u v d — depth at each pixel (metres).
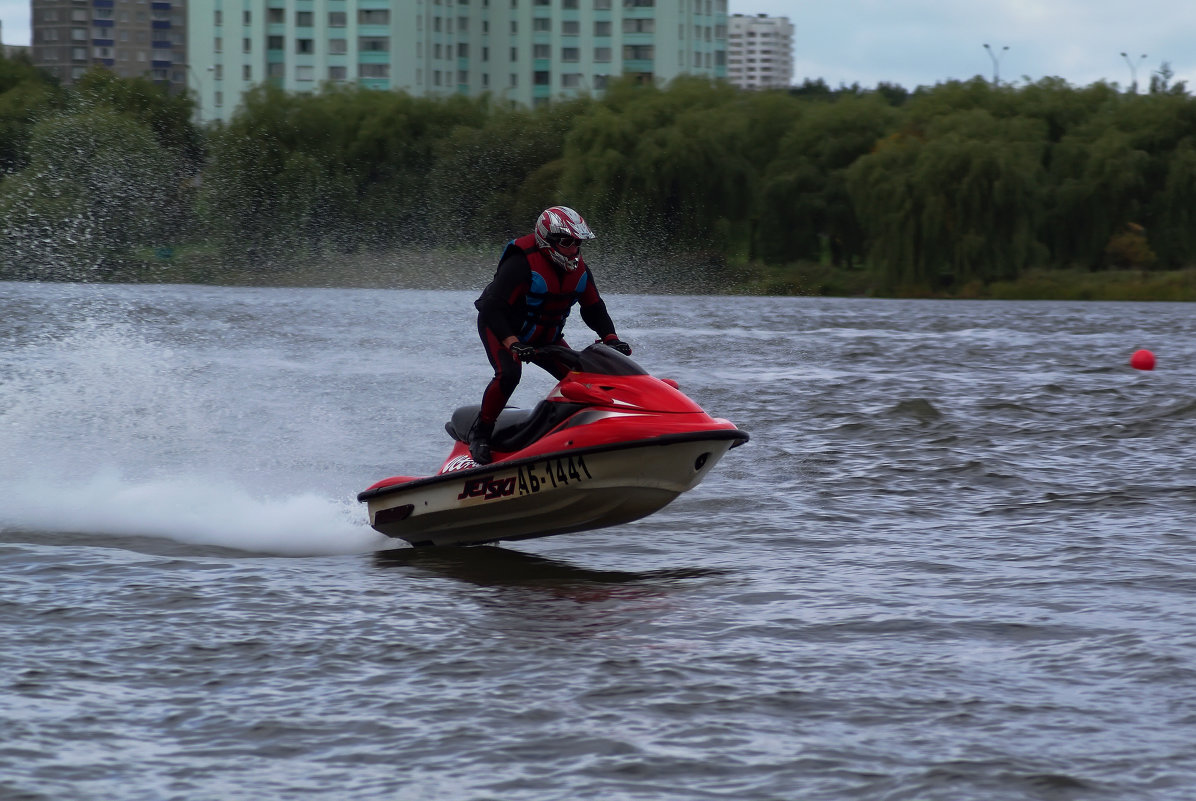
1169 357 69.69
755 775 11.31
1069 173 181.75
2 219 149.88
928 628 15.91
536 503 20.16
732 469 29.77
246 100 187.75
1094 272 177.12
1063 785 11.02
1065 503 25.27
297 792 10.99
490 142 188.88
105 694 13.38
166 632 15.61
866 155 179.88
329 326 83.38
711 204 182.12
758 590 18.16
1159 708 12.88
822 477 28.70
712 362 63.19
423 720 12.65
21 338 66.56
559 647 15.16
